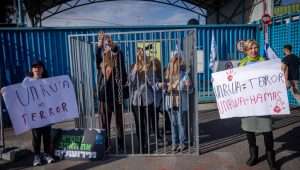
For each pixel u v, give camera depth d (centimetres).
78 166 477
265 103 433
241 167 452
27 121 471
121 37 885
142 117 527
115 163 485
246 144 561
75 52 541
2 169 473
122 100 525
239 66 455
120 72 516
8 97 459
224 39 980
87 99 550
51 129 521
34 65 487
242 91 443
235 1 1939
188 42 528
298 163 460
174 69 523
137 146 571
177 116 530
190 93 527
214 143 577
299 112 827
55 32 881
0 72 850
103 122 531
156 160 493
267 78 434
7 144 620
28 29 861
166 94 532
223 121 768
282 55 929
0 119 522
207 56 977
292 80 777
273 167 431
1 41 851
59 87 498
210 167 455
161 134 651
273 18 966
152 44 526
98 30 891
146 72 508
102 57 520
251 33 993
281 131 643
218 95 459
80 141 505
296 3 1414
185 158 497
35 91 480
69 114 504
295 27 872
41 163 488
